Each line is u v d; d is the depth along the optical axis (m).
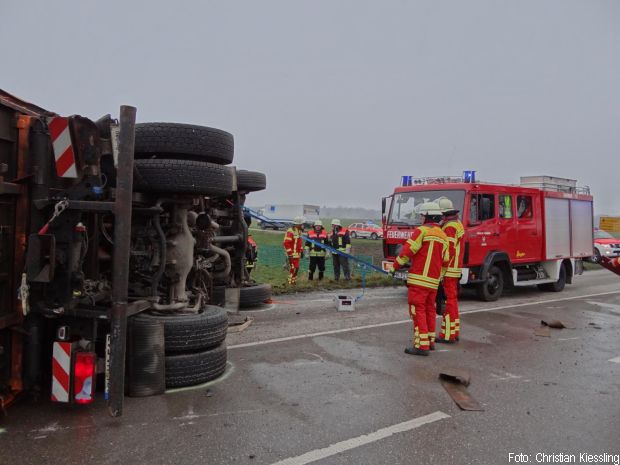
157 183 4.77
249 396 4.74
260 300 9.65
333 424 4.14
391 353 6.48
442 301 7.65
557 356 6.53
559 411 4.57
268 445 3.72
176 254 5.38
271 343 6.86
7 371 4.08
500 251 11.07
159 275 5.09
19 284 4.06
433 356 6.41
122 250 3.95
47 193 4.09
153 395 4.68
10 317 3.95
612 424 4.29
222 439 3.80
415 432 4.03
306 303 10.41
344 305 9.50
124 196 3.94
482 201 10.68
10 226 3.94
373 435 3.95
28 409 4.27
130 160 3.94
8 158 3.87
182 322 4.92
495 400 4.82
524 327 8.37
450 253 7.13
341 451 3.66
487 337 7.59
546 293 13.05
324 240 13.91
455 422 4.26
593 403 4.80
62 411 4.24
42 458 3.44
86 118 3.96
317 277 15.85
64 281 4.05
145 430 3.92
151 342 4.68
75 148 3.91
